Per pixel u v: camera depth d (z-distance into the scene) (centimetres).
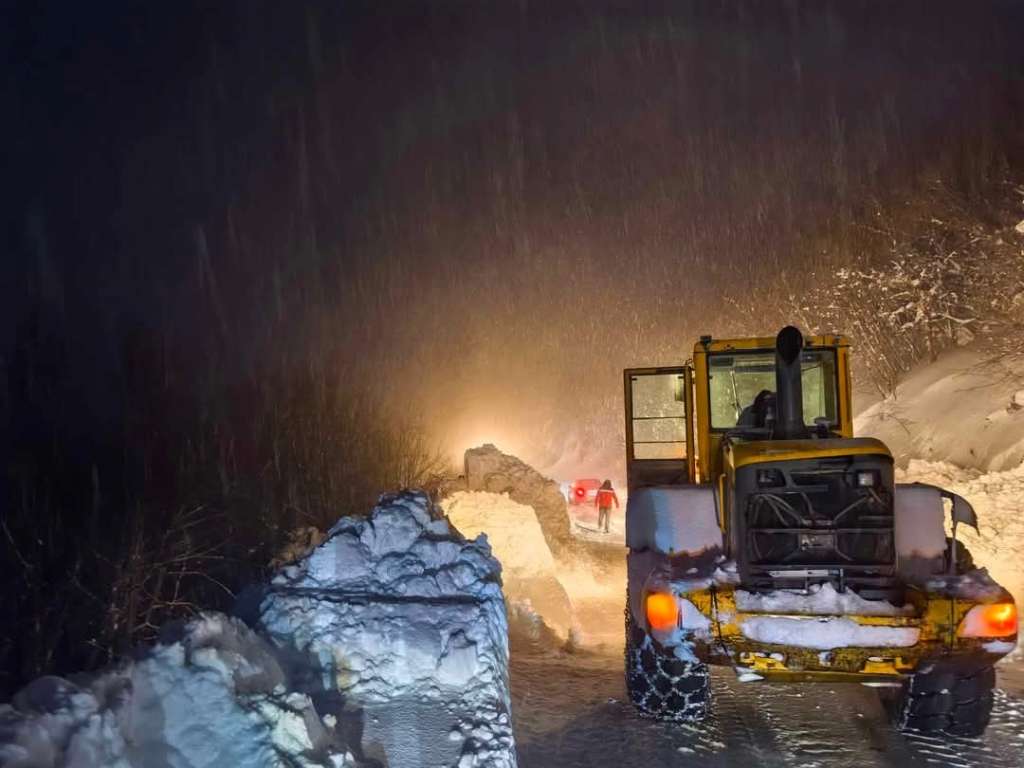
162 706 346
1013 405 1592
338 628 475
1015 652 825
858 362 2373
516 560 1258
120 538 583
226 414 1100
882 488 536
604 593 1522
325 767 358
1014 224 2062
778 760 532
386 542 558
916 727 571
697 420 745
